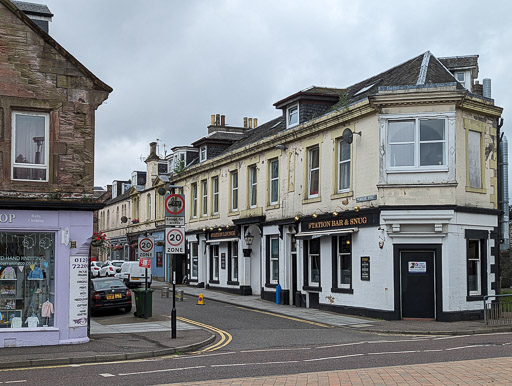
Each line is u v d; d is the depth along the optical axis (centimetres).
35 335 1482
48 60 1569
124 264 3891
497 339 1546
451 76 2225
